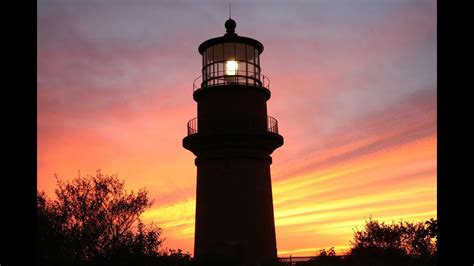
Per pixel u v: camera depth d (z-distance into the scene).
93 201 22.69
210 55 34.91
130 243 21.91
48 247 20.95
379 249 28.42
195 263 27.02
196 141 33.38
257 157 33.38
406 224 28.64
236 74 34.22
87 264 21.50
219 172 33.09
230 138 32.59
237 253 31.80
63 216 21.91
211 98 33.91
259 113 34.22
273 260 32.34
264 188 33.66
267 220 33.31
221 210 32.66
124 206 23.12
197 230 33.78
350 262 29.45
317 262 31.02
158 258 23.11
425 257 24.09
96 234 22.23
